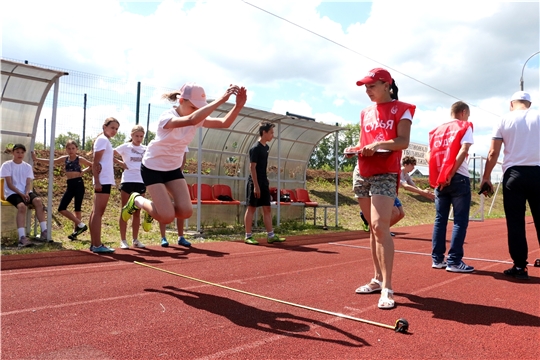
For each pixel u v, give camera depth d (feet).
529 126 15.47
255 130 36.70
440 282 14.94
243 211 37.50
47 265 16.51
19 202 22.00
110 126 19.92
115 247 22.09
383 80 11.94
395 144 11.30
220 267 17.21
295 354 8.10
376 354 8.16
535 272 17.24
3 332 8.96
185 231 30.25
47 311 10.52
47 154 36.45
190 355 7.95
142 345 8.39
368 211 12.89
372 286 13.19
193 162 34.04
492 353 8.32
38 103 24.45
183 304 11.43
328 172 68.49
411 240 28.81
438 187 17.71
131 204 15.58
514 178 15.53
